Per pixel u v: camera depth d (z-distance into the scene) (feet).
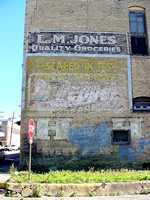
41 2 55.83
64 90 52.39
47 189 30.50
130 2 58.29
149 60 55.77
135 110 53.31
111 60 54.60
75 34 55.01
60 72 52.95
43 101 51.60
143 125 52.95
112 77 53.93
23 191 30.19
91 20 56.08
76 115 51.72
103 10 56.95
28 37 53.93
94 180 33.06
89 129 51.49
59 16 55.52
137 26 58.03
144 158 51.65
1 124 197.98
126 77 54.34
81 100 52.39
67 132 50.98
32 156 49.52
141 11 58.90
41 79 52.37
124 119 52.60
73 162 49.98
